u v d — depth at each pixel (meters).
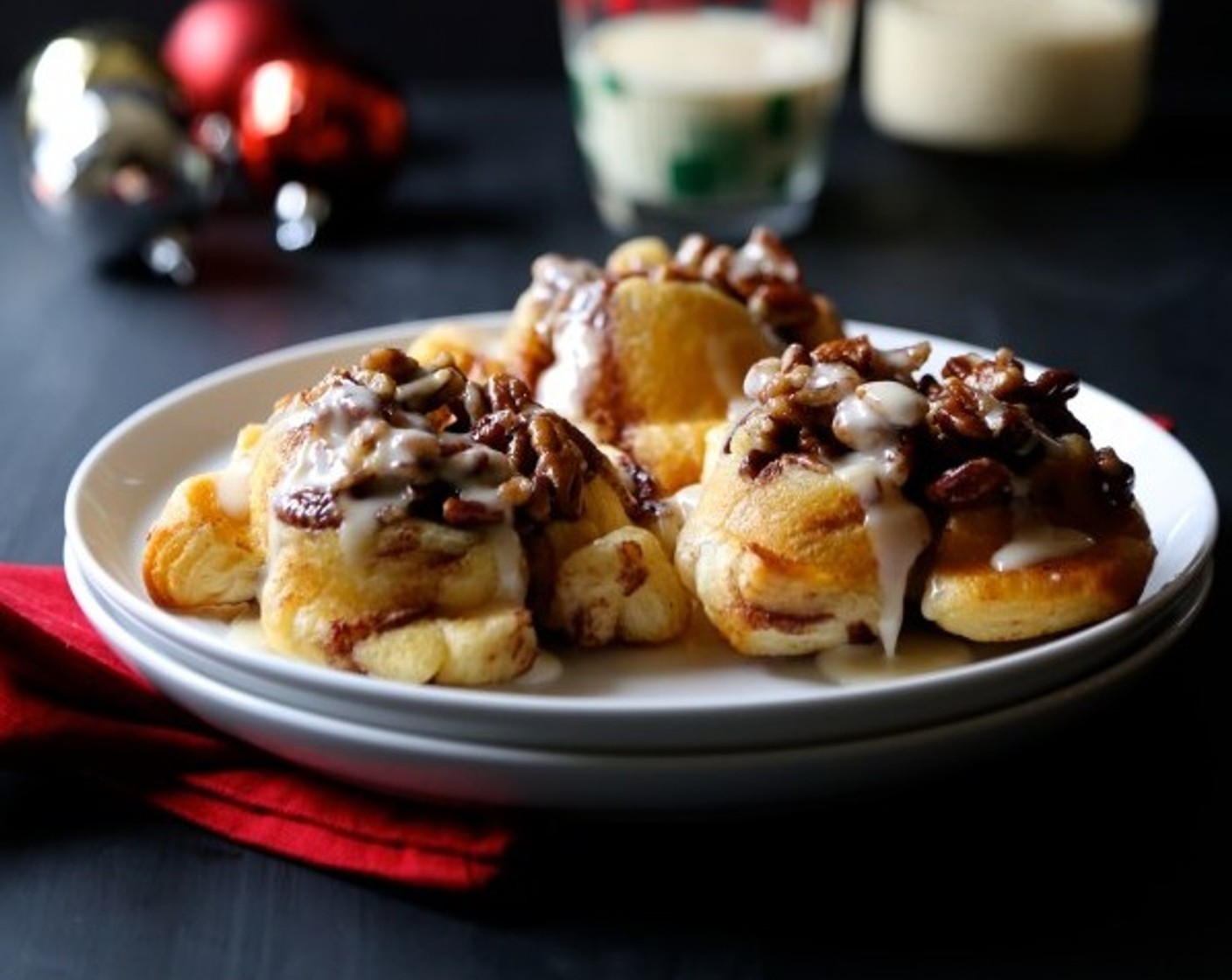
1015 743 0.57
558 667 0.59
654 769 0.55
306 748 0.57
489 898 0.56
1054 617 0.59
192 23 1.13
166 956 0.54
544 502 0.60
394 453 0.59
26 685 0.60
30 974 0.54
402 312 0.96
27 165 1.00
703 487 0.64
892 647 0.60
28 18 1.28
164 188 0.98
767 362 0.63
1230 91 1.29
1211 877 0.57
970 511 0.60
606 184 1.07
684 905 0.56
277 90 1.02
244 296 0.98
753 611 0.59
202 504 0.61
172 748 0.59
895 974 0.54
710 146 1.03
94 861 0.57
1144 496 0.67
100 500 0.66
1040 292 0.99
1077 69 1.11
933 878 0.57
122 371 0.90
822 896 0.56
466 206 1.09
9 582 0.66
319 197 1.03
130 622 0.59
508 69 1.31
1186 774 0.60
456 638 0.58
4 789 0.60
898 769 0.56
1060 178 1.15
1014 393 0.62
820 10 1.05
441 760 0.55
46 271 1.01
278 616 0.58
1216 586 0.69
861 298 0.98
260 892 0.56
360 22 1.30
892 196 1.12
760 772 0.55
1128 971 0.54
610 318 0.69
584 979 0.54
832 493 0.60
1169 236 1.06
